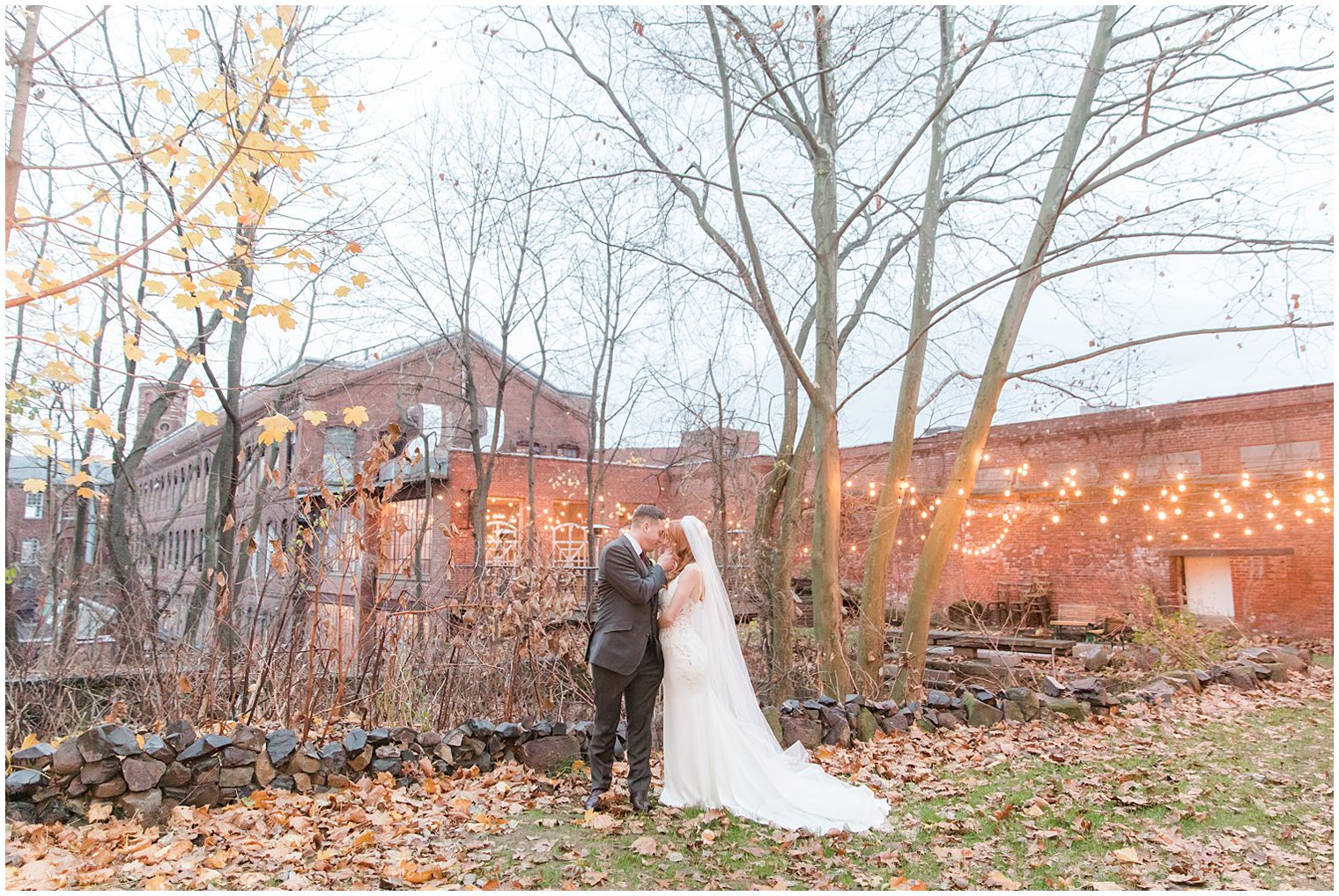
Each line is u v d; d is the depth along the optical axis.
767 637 8.11
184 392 8.44
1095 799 4.68
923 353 8.31
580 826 4.16
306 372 11.27
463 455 17.28
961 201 8.72
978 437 8.17
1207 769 5.39
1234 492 14.71
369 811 4.22
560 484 19.62
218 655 5.58
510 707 5.81
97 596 8.05
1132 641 11.84
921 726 6.54
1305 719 7.28
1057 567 16.91
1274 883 3.49
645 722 4.56
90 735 3.90
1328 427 13.79
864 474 19.53
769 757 4.82
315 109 3.98
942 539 8.09
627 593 4.45
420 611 5.94
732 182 6.88
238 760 4.25
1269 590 14.30
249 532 8.69
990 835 4.12
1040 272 8.02
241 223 3.84
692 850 3.85
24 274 3.64
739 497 10.76
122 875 3.27
